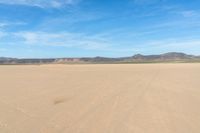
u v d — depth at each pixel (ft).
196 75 98.17
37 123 29.94
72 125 29.17
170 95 49.47
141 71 135.13
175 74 105.50
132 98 46.57
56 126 28.81
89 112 35.58
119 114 34.32
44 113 35.04
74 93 53.42
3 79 87.92
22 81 79.97
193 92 53.01
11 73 123.75
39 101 44.11
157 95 49.62
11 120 31.37
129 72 127.03
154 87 61.93
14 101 44.24
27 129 27.73
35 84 70.90
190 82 72.28
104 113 34.94
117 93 52.95
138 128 27.96
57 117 32.89
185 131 26.89
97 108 38.19
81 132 26.71
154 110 36.50
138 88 60.54
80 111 36.24
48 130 27.32
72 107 39.06
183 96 48.19
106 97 47.96
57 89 59.88
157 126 28.68
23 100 45.16
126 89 59.00
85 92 54.75
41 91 56.65
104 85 67.56
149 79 83.82
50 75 106.73
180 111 35.76
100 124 29.55
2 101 44.19
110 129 27.68
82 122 30.37
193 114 34.01
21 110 36.99
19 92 55.16
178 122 30.17
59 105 40.75
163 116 33.01
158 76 96.27
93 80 82.23
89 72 129.49
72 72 130.11
